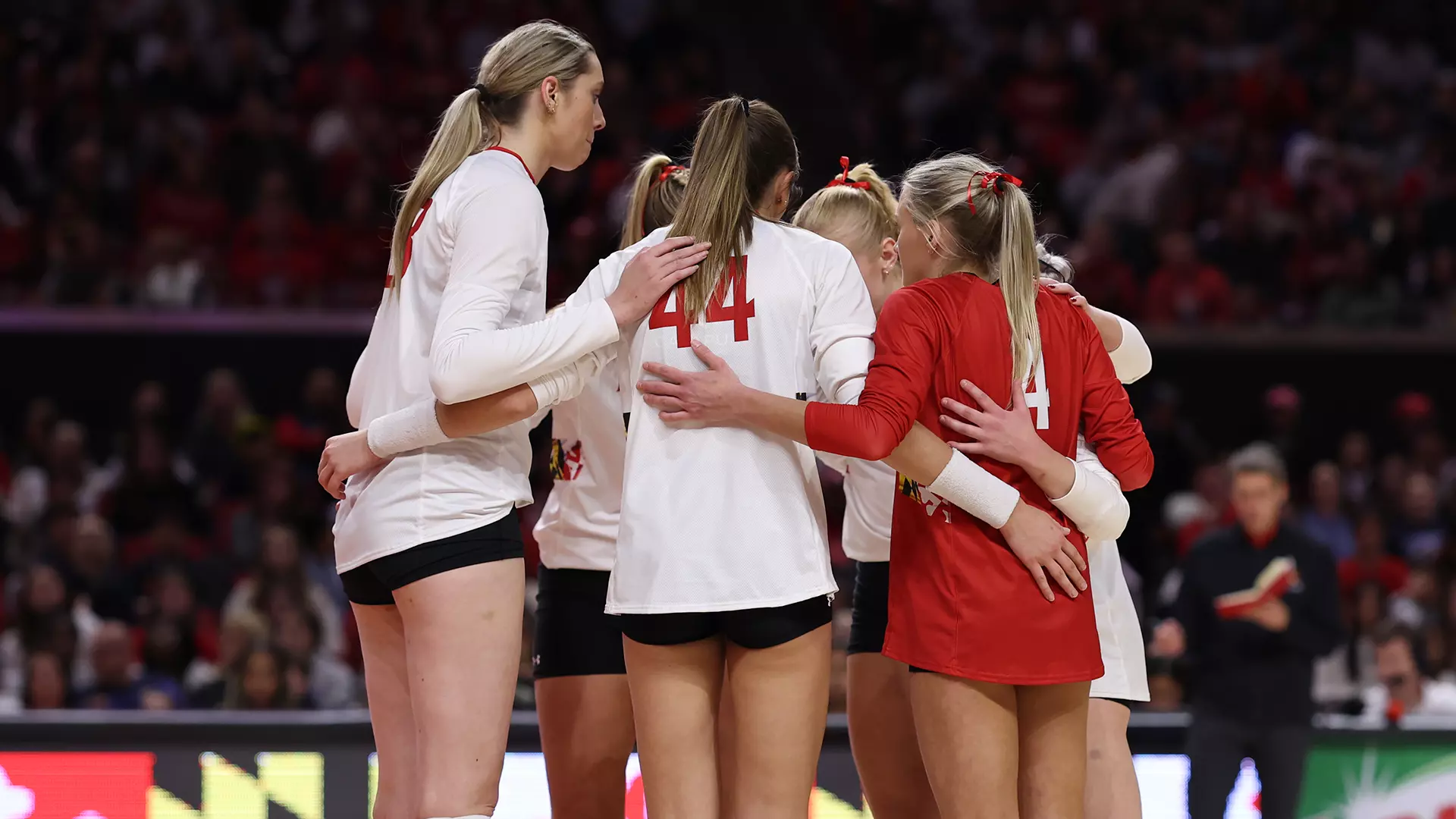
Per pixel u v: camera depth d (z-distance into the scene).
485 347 6.66
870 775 8.65
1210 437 22.72
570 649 8.33
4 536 19.31
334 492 7.36
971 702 7.00
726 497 6.91
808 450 7.36
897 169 29.31
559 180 25.14
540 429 19.94
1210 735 12.41
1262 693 12.40
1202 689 12.64
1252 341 22.77
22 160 25.61
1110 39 31.47
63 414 21.50
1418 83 31.36
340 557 7.30
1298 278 25.52
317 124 27.31
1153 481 21.06
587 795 8.37
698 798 6.96
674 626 6.91
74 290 22.83
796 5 33.00
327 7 29.53
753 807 6.95
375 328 7.47
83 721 10.59
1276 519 13.05
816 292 7.24
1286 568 12.60
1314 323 23.94
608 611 7.05
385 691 7.46
